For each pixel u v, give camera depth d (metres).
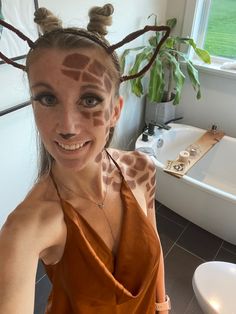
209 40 2.26
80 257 0.55
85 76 0.49
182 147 2.36
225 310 1.07
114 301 0.59
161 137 2.18
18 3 1.12
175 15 2.21
